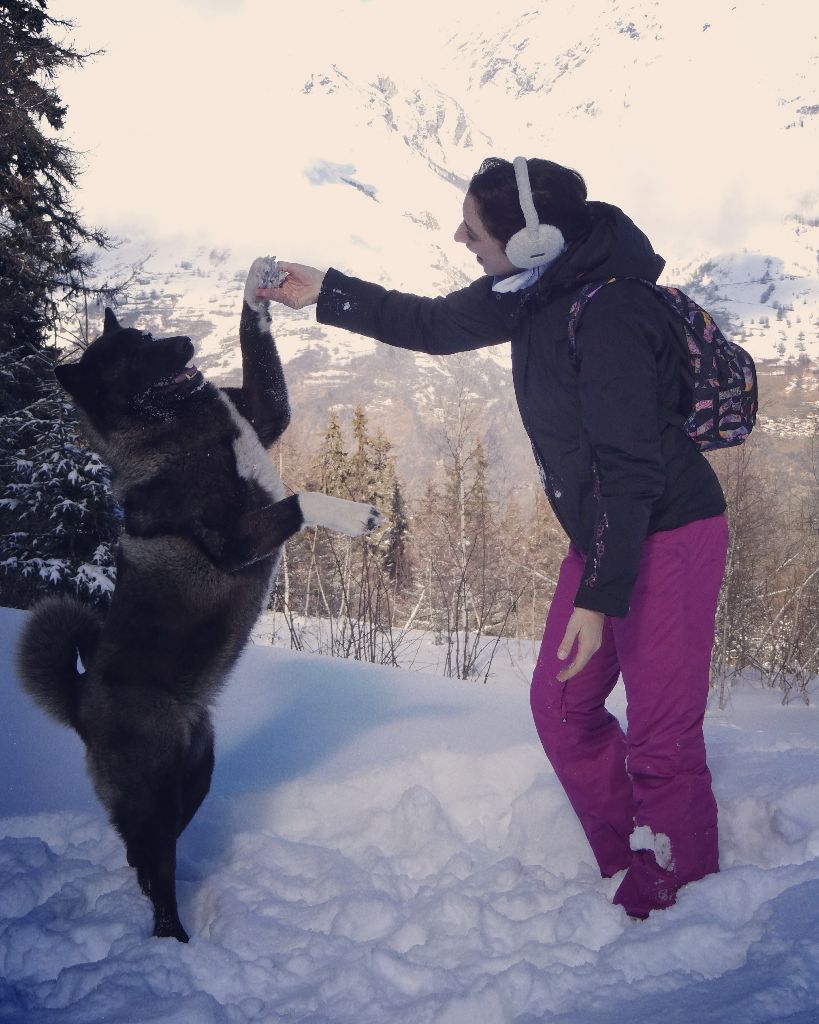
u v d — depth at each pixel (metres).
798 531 11.09
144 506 3.04
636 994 2.00
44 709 3.05
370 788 3.55
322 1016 2.12
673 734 2.48
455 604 9.15
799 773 3.35
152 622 2.95
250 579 3.14
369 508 3.03
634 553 2.32
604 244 2.49
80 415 3.19
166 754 2.87
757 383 2.56
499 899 2.60
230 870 2.99
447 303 3.08
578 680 2.72
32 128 16.62
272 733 4.32
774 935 2.07
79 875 2.91
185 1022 2.08
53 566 12.81
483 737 4.06
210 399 3.15
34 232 16.73
